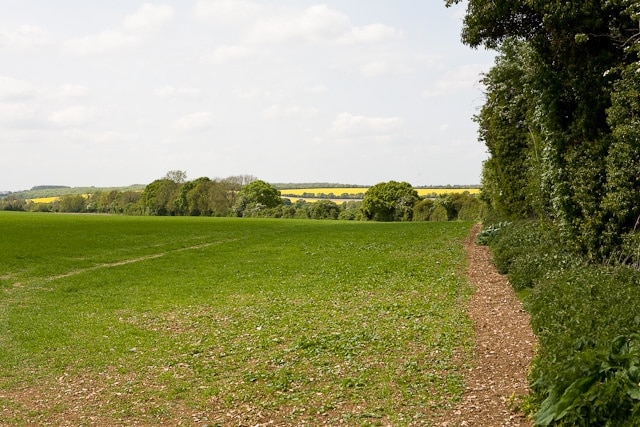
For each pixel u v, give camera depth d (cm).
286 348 1497
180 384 1279
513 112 3375
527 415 846
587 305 1070
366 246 4162
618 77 1678
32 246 4334
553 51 1900
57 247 4341
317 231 5728
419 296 2130
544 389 827
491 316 1647
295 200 14675
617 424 654
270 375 1252
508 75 3066
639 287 1215
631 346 760
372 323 1708
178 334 1817
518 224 3341
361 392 1088
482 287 2167
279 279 2889
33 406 1212
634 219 1625
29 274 3294
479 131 4206
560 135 1898
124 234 5406
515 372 1100
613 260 1678
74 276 3250
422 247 3916
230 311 2145
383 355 1333
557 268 1755
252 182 12762
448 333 1473
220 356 1490
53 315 2247
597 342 811
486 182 5534
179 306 2323
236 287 2719
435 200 10644
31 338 1864
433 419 903
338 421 952
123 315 2200
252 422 993
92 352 1652
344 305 2083
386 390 1076
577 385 719
